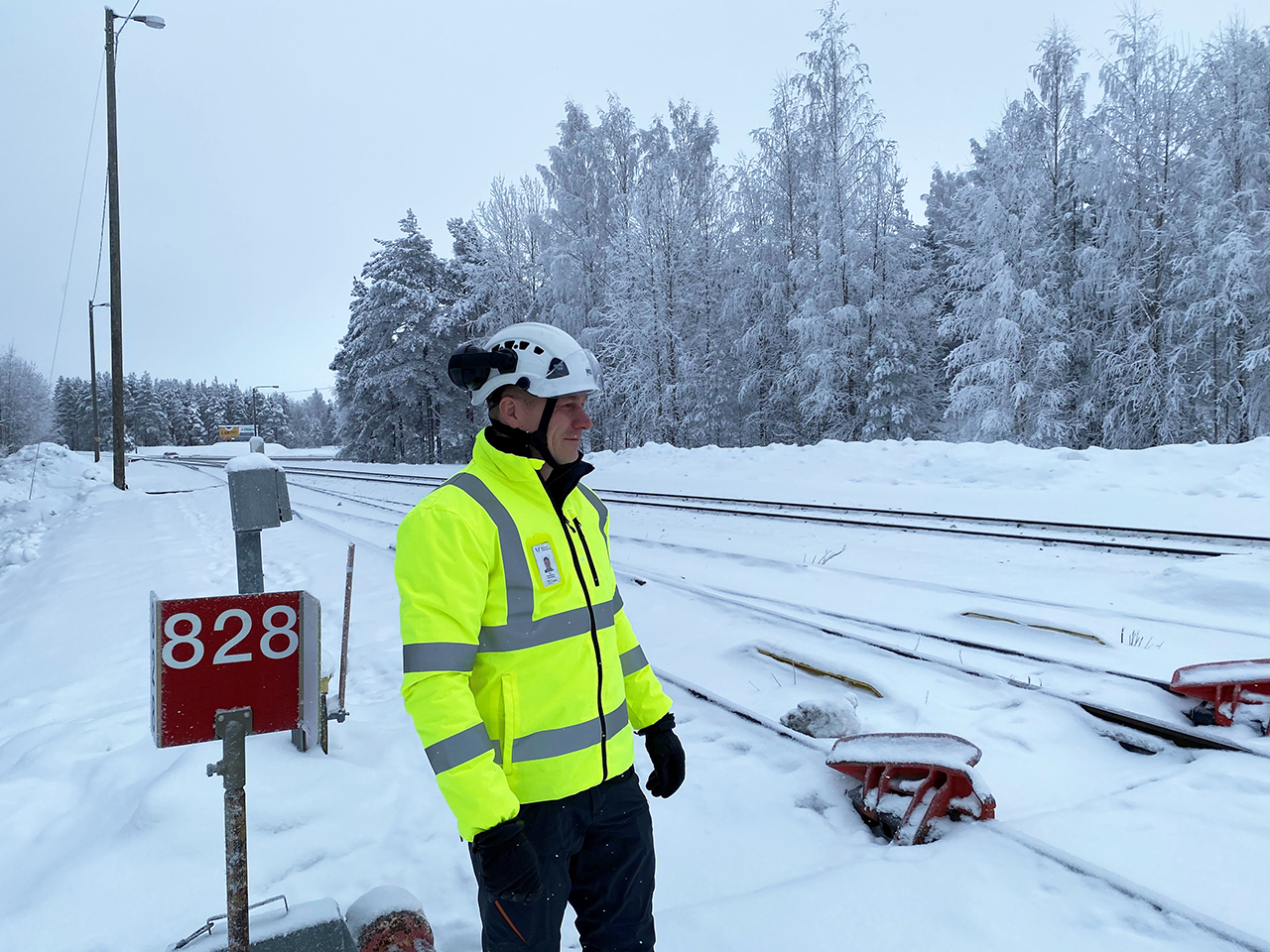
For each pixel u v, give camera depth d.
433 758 1.50
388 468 33.84
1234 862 2.77
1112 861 2.82
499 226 32.91
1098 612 6.40
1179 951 2.26
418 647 1.53
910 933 2.41
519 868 1.44
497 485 1.72
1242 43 20.81
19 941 2.41
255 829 3.00
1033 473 14.29
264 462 2.21
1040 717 4.30
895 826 3.14
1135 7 21.97
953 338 26.98
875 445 18.02
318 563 10.01
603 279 30.78
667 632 6.56
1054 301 23.14
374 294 39.44
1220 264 19.81
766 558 9.08
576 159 31.77
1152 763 3.80
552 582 1.71
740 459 19.92
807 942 2.40
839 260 24.23
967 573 8.10
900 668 5.20
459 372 1.79
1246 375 20.47
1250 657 5.18
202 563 10.22
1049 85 23.53
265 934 1.83
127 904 2.58
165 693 1.86
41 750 4.08
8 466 25.69
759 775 3.74
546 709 1.68
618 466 22.39
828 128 24.62
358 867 2.91
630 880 1.84
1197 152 21.69
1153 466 13.59
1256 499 11.20
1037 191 23.61
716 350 27.45
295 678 1.99
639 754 4.19
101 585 9.48
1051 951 2.30
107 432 111.69
